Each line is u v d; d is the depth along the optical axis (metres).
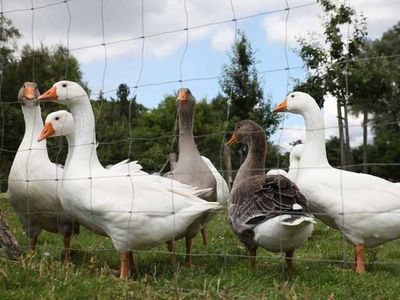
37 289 1.33
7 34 6.54
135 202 1.69
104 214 1.69
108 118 7.94
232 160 4.98
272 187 1.76
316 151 2.03
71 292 1.31
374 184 1.93
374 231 1.90
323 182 1.94
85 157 1.81
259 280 1.68
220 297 1.39
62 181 1.80
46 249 2.15
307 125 2.07
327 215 1.95
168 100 14.80
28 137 2.19
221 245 2.50
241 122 2.20
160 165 7.35
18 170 2.09
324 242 2.66
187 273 1.76
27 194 2.08
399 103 5.01
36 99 2.22
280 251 1.78
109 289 1.36
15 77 6.98
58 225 2.06
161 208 1.70
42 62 7.19
